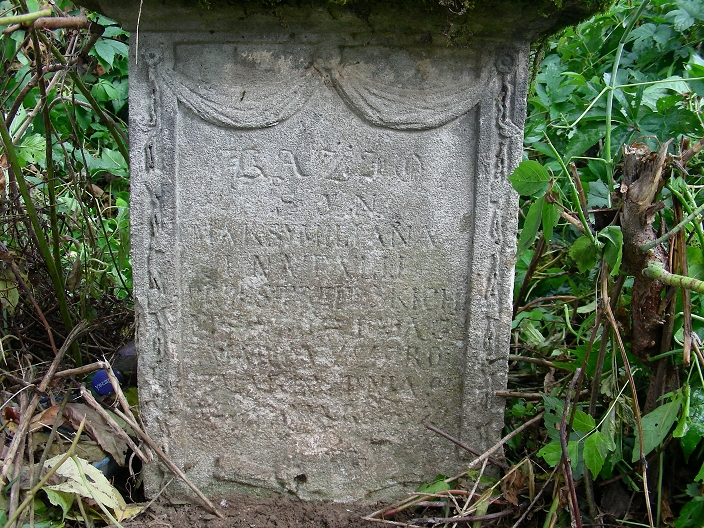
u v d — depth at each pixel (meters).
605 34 3.70
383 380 2.32
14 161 2.36
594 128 3.02
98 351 3.07
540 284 3.22
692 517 2.02
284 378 2.31
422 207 2.19
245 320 2.27
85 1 2.01
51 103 2.68
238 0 1.95
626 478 2.28
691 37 3.41
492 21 1.98
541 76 3.32
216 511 2.32
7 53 3.00
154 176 2.15
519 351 2.90
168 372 2.29
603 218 2.14
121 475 2.47
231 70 2.10
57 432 2.31
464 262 2.23
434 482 2.33
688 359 1.94
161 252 2.20
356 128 2.14
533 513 2.19
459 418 2.35
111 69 4.79
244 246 2.21
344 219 2.20
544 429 2.53
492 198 2.17
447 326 2.28
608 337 2.24
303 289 2.25
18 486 2.02
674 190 1.95
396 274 2.23
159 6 1.98
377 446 2.37
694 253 2.06
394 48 2.08
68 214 3.40
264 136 2.15
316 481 2.38
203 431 2.35
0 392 2.35
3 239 3.06
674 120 2.96
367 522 2.30
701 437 2.10
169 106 2.11
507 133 2.12
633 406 2.18
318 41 2.07
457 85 2.11
